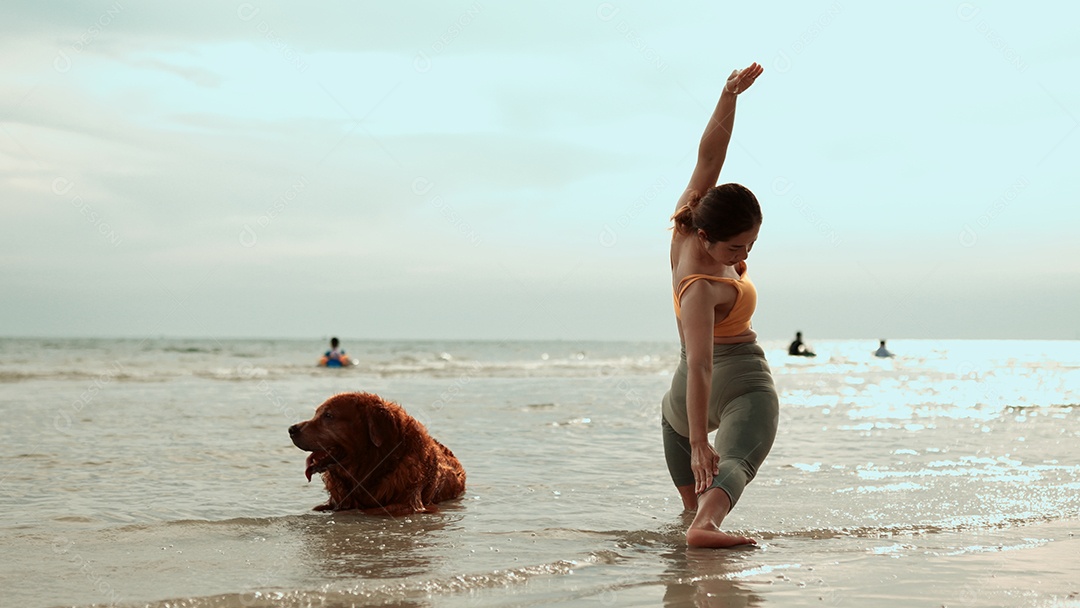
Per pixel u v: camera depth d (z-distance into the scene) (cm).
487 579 378
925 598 354
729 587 370
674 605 345
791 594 360
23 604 336
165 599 340
